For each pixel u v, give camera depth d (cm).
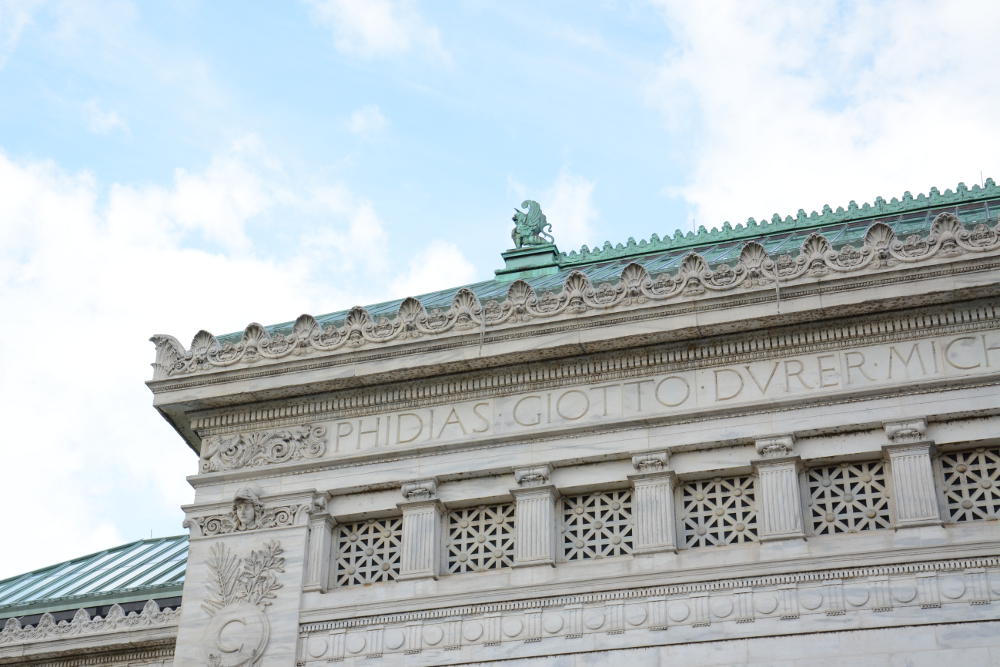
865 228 3666
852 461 2878
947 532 2731
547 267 4162
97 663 3409
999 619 2639
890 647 2669
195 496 3206
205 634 3044
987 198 3816
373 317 3231
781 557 2791
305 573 3062
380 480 3100
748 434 2922
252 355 3244
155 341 3328
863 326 2945
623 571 2869
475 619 2916
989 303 2892
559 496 3016
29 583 4203
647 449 2962
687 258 3039
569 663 2819
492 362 3103
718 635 2762
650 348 3042
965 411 2827
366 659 2938
